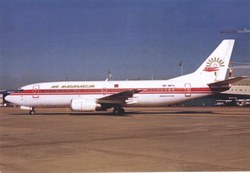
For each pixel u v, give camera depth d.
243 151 15.30
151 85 43.62
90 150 16.06
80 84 44.59
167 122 32.09
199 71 44.12
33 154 15.09
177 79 44.25
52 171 11.59
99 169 11.83
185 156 14.16
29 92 45.03
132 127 27.36
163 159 13.55
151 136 21.36
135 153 15.05
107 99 42.12
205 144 17.61
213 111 55.91
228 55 44.22
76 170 11.70
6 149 16.64
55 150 16.19
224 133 22.70
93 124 30.56
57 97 44.62
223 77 44.12
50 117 41.22
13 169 11.97
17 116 43.97
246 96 90.94
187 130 24.77
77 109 41.66
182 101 43.78
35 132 24.52
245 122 31.64
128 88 43.78
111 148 16.61
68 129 26.39
